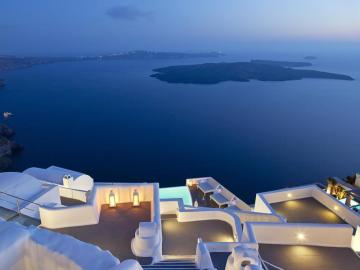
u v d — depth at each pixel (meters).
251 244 9.30
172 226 12.01
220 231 11.64
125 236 9.91
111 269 2.95
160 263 8.60
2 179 11.86
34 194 11.74
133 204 11.82
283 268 9.41
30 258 3.57
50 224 10.28
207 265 7.98
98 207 11.34
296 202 16.27
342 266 9.59
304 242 10.60
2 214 10.33
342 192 18.47
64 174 17.03
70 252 3.35
